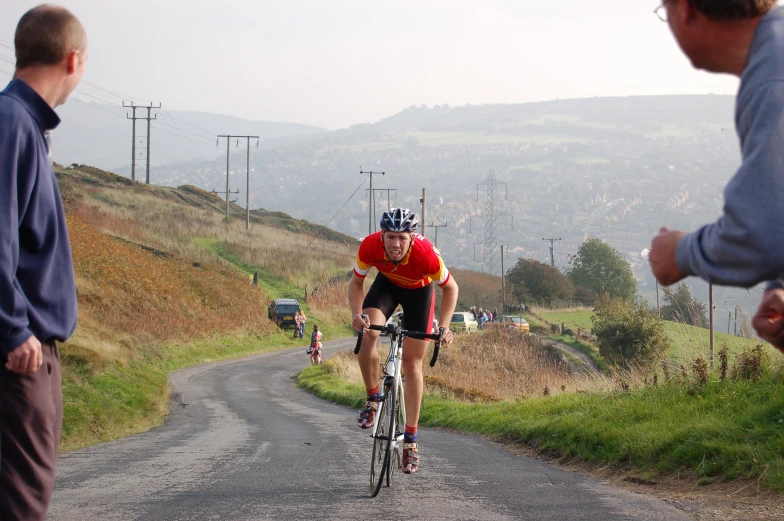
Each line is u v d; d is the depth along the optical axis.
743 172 1.75
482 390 21.91
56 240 2.96
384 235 6.16
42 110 2.89
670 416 8.40
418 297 6.52
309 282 67.06
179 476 6.85
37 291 2.88
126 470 7.33
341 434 12.09
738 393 8.45
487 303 74.50
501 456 8.93
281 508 5.25
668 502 5.52
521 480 6.72
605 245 99.75
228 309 49.06
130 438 12.20
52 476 2.94
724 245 1.77
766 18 1.83
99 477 6.79
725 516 4.96
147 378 23.59
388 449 5.83
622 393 10.83
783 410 7.06
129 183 89.12
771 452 6.19
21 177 2.78
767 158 1.71
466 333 45.12
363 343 6.39
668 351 31.17
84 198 68.75
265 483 6.40
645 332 31.77
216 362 38.62
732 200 1.75
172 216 75.25
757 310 1.97
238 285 54.62
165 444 10.62
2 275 2.66
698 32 1.90
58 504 5.36
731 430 7.03
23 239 2.87
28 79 2.92
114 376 19.78
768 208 1.68
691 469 6.57
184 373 32.75
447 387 20.66
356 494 5.87
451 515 5.03
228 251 68.81
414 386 6.37
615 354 32.03
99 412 14.53
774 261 1.69
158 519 4.85
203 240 70.38
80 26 3.04
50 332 2.89
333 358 34.62
